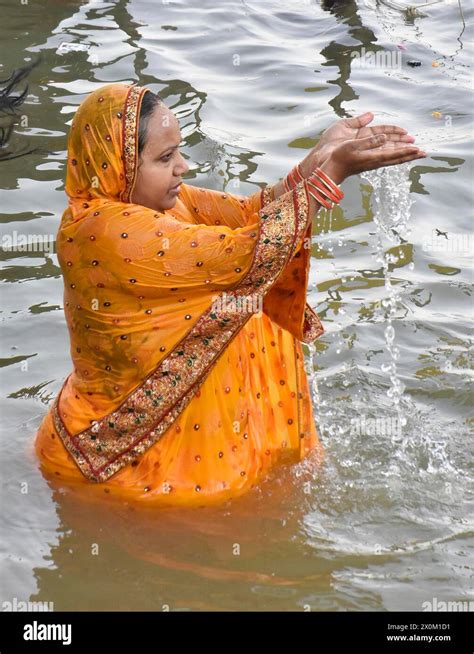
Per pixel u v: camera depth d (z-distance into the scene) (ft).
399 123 25.35
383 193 15.61
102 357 12.80
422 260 19.74
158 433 12.94
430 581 11.99
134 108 12.35
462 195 22.02
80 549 12.42
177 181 12.87
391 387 16.12
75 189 12.78
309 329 14.15
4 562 12.21
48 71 27.32
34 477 13.55
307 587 11.87
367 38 30.91
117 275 12.35
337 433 14.80
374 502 13.32
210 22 31.68
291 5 33.76
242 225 13.97
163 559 12.27
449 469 14.06
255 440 13.51
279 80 27.71
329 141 13.34
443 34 31.68
